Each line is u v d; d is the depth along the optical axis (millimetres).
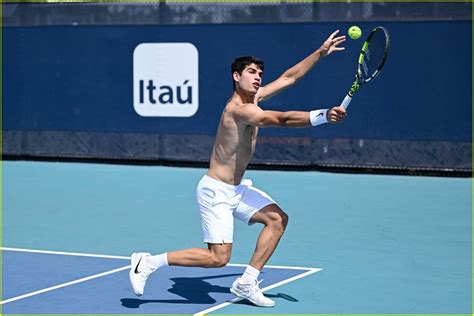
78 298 18484
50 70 41656
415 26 36156
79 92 41344
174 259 17453
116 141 40938
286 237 25047
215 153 17484
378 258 22375
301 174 37594
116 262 22047
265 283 19766
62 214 29000
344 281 19969
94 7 40656
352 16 36750
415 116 36625
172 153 40156
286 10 37594
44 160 42125
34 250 23516
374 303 18109
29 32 41844
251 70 17172
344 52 36844
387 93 36875
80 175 37719
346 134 37656
